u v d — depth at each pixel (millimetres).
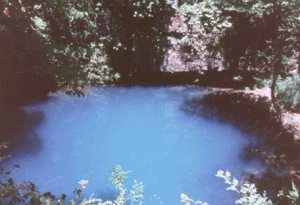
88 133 9945
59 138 9469
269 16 12594
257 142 9641
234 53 14656
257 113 11797
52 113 11203
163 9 13016
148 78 15258
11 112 10883
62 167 7883
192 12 12602
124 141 9516
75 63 4184
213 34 14312
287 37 12273
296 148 9133
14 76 12469
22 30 4172
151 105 12492
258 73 14859
